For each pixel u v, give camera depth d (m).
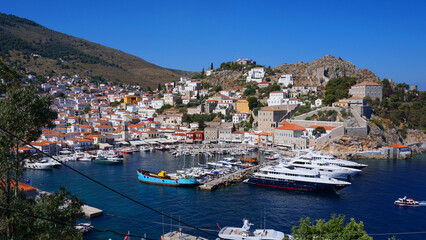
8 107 36.41
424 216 83.94
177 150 195.75
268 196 103.88
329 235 49.28
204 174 128.38
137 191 108.06
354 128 192.50
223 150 198.25
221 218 83.62
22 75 41.31
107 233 72.75
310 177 111.50
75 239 37.81
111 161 155.25
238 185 119.25
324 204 95.00
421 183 116.81
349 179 123.62
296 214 86.50
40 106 38.91
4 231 36.78
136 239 70.19
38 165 136.62
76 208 39.91
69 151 175.75
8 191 36.62
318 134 198.50
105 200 96.44
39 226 34.97
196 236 72.00
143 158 173.50
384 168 146.00
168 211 88.50
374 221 81.19
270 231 69.81
